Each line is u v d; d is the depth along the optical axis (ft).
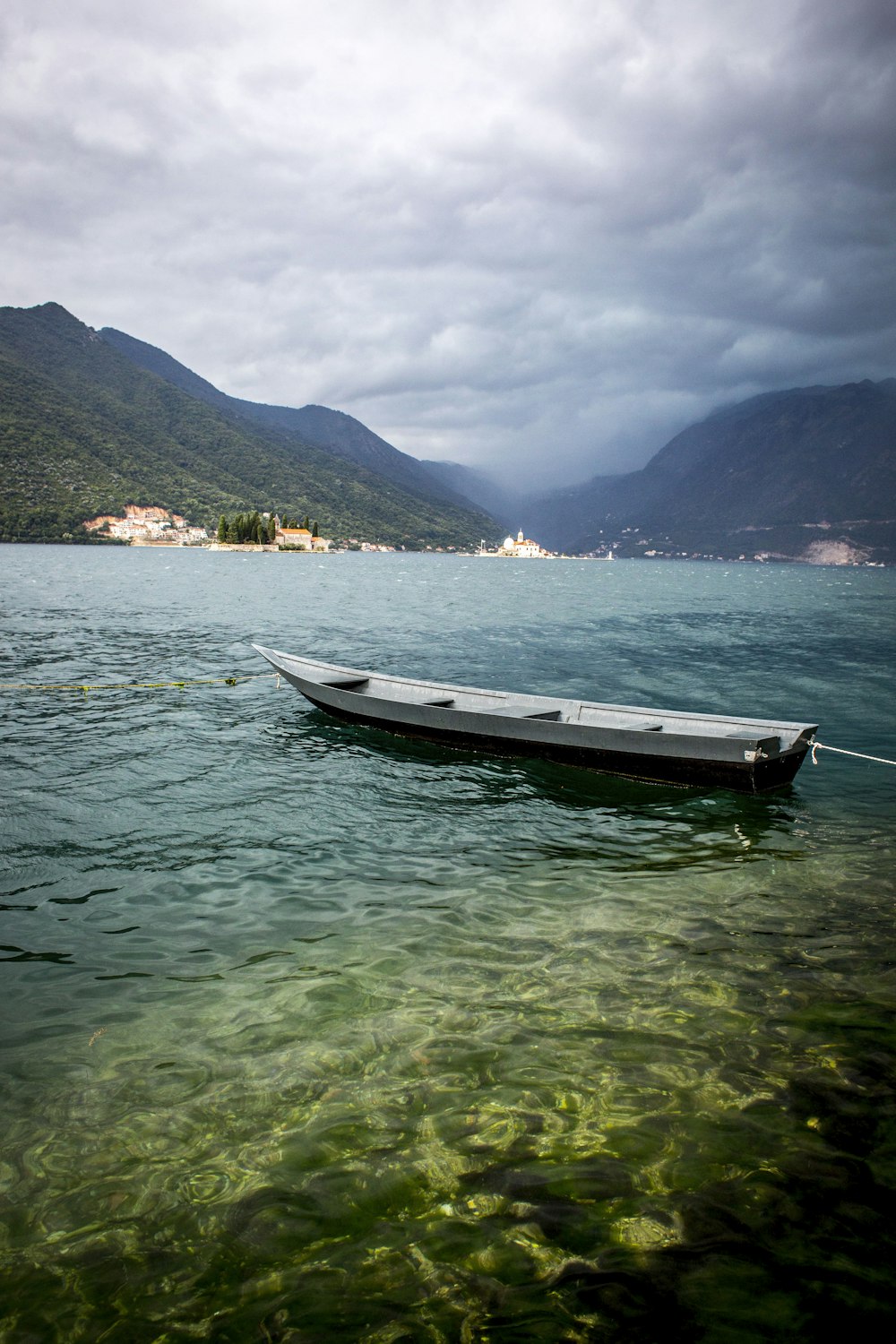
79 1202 15.55
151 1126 17.71
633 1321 12.83
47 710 66.69
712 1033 21.58
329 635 130.93
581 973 24.99
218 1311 13.15
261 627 141.18
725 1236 14.58
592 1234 14.66
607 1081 19.39
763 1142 17.21
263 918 29.25
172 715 65.82
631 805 43.73
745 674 95.86
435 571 577.02
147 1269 14.01
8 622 135.95
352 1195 15.64
